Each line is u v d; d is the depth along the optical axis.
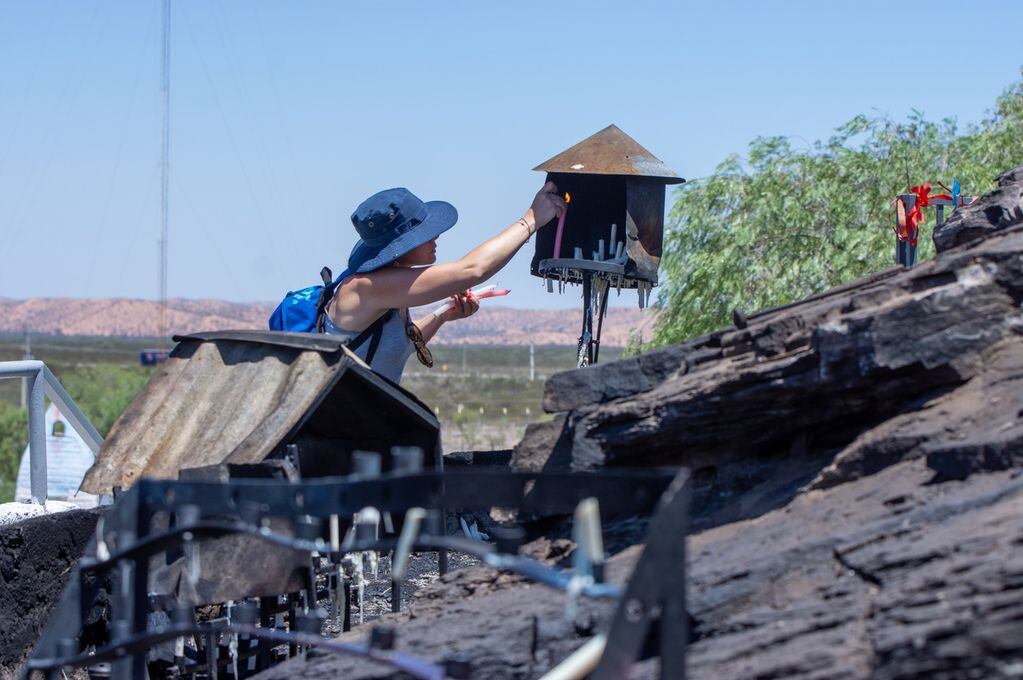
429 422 5.36
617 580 3.71
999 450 3.37
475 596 4.42
